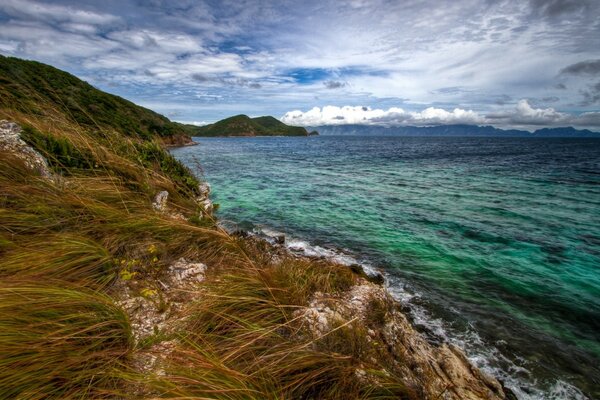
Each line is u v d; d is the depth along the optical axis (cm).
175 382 197
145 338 243
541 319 638
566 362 514
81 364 196
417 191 2011
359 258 920
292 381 228
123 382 196
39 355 184
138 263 362
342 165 3716
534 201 1734
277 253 674
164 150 1066
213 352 238
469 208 1562
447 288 756
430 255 958
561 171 3175
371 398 236
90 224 399
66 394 177
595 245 1061
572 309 678
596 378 481
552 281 805
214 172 2836
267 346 259
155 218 467
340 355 265
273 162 4006
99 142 708
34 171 453
